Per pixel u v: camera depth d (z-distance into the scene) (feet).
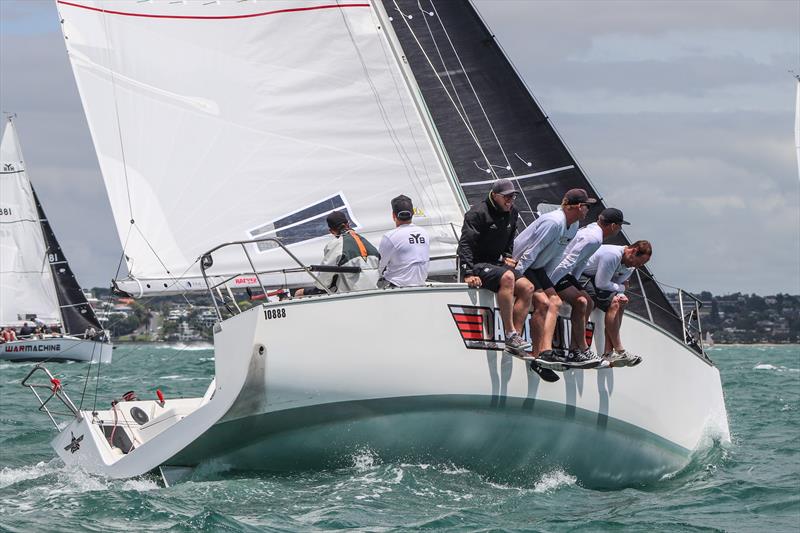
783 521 108.17
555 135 157.28
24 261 587.68
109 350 515.91
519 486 121.60
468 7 158.51
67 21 135.33
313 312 106.73
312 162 137.39
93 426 131.23
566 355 119.96
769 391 288.71
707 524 106.42
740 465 141.49
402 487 109.60
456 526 99.30
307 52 137.39
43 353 531.50
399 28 158.30
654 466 131.95
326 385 107.24
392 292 109.40
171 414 125.70
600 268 122.72
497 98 157.79
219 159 136.98
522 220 156.87
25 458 150.30
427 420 111.96
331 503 104.37
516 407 115.14
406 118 137.59
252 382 106.01
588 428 121.80
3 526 98.27
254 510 102.83
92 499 107.55
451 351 111.24
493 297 113.91
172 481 114.62
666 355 132.05
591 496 119.75
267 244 135.85
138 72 136.67
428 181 137.69
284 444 110.93
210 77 137.28
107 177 136.05
